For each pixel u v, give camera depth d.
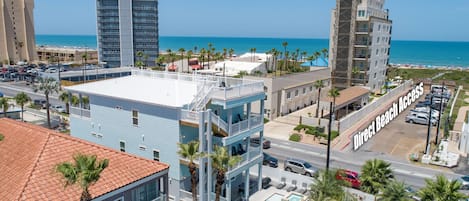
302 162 39.69
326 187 26.31
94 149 24.25
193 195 25.50
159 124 29.58
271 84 63.59
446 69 161.75
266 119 64.44
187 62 113.19
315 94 79.50
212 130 28.17
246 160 31.36
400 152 47.91
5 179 21.03
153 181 23.64
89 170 18.22
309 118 58.62
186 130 29.33
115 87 34.50
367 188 27.89
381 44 95.50
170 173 29.61
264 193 34.09
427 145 45.34
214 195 28.67
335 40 89.25
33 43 164.25
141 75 39.25
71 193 19.81
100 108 33.50
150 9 141.00
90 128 34.75
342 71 89.25
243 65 92.50
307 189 34.97
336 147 49.78
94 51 186.62
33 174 20.39
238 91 29.50
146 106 30.08
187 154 24.52
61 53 179.50
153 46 144.25
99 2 136.38
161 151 29.88
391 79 118.62
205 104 28.31
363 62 87.81
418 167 42.28
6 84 105.75
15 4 155.12
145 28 141.75
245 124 30.80
